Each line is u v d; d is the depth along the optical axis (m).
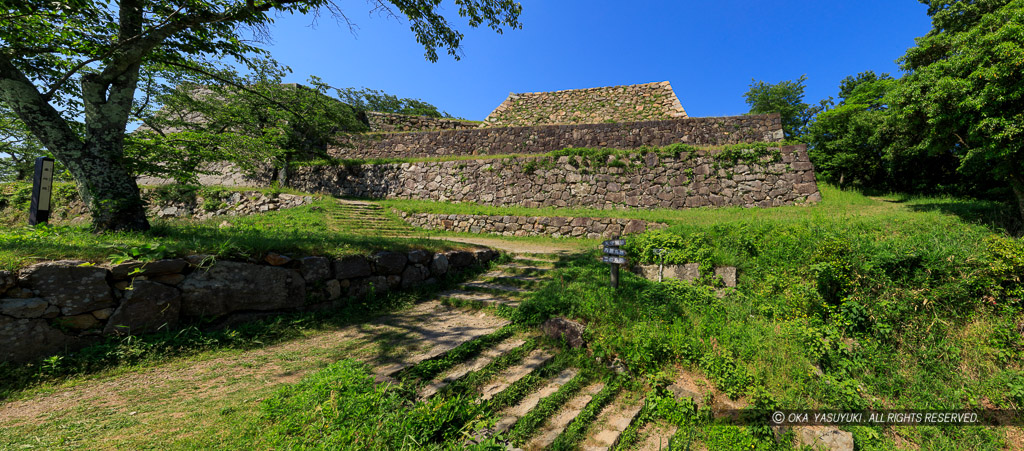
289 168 18.44
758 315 5.44
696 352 4.31
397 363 3.57
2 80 4.42
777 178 13.39
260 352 3.94
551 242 11.30
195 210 14.48
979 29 6.98
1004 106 6.53
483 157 17.02
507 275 7.09
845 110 16.22
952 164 13.07
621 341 4.36
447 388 3.33
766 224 7.32
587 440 3.21
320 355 3.87
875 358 4.61
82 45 4.98
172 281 3.89
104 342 3.44
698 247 6.79
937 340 4.74
